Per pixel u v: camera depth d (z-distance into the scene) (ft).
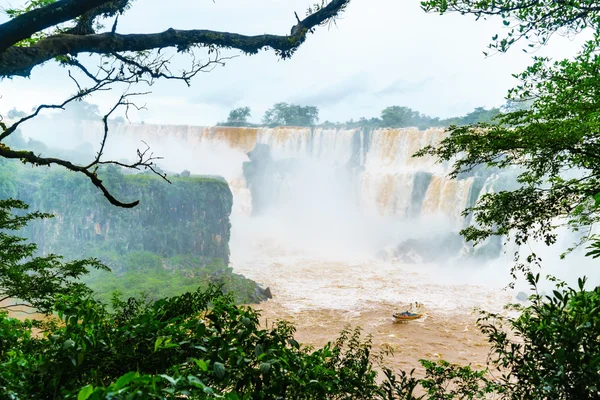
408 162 253.03
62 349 9.89
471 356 96.43
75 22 23.70
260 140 320.91
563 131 25.12
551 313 13.84
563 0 25.52
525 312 15.12
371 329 116.88
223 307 12.51
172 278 169.58
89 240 199.62
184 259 199.11
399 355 96.94
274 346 12.08
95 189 198.70
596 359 11.83
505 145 27.30
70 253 195.42
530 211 30.68
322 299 147.43
